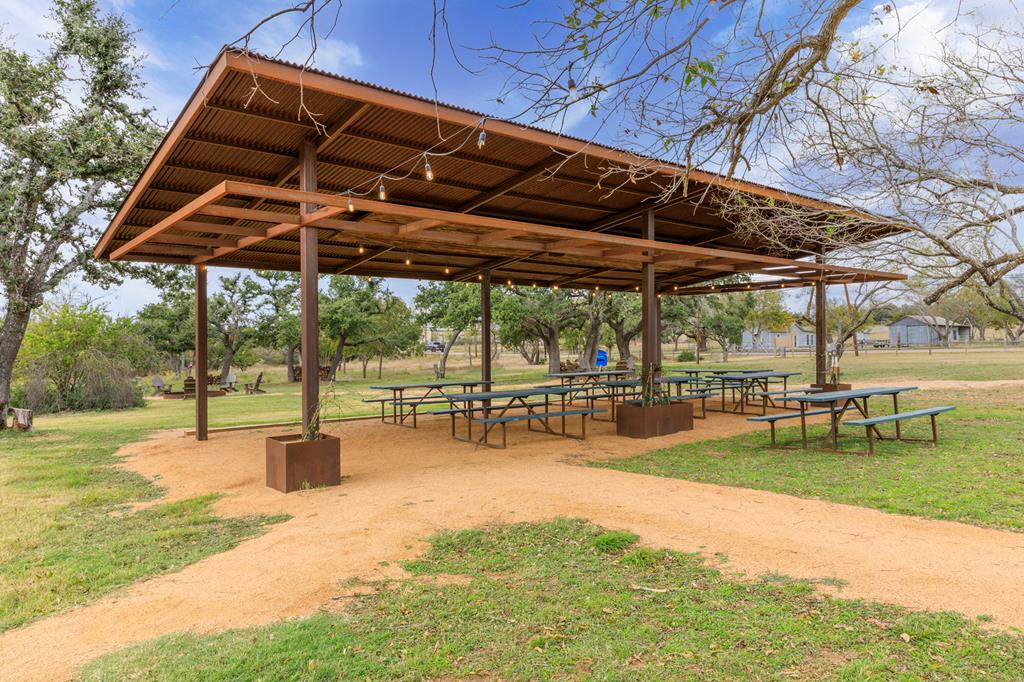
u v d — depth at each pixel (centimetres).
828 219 299
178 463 805
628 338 2597
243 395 2445
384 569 373
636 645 268
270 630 294
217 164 692
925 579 319
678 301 2547
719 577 339
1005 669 231
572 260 1084
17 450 980
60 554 433
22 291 1300
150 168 670
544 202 916
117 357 2045
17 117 1262
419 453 806
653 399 917
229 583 360
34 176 1277
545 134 628
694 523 438
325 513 508
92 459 883
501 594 330
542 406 1415
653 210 938
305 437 621
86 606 338
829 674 236
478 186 838
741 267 1005
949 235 274
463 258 1192
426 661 260
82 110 1343
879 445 730
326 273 1265
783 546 382
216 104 545
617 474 627
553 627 289
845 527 415
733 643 265
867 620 278
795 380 2033
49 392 1859
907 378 1803
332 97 543
